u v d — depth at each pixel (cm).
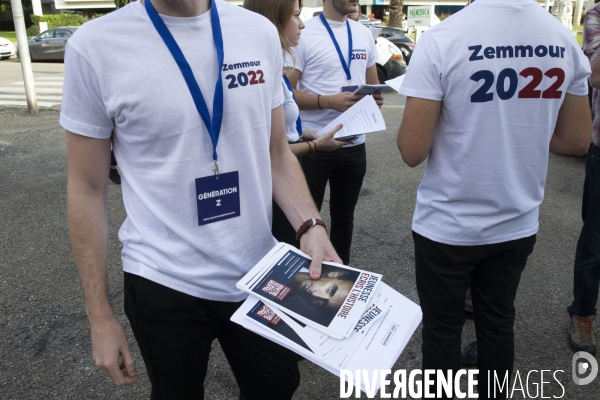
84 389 242
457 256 185
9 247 388
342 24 308
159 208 134
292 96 246
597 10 228
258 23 140
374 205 475
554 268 355
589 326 266
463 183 176
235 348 153
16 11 844
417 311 130
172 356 143
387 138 709
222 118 133
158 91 125
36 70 1517
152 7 125
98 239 134
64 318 298
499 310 195
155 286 137
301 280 134
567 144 187
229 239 141
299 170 162
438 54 166
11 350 270
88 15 3177
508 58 163
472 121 169
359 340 120
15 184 528
